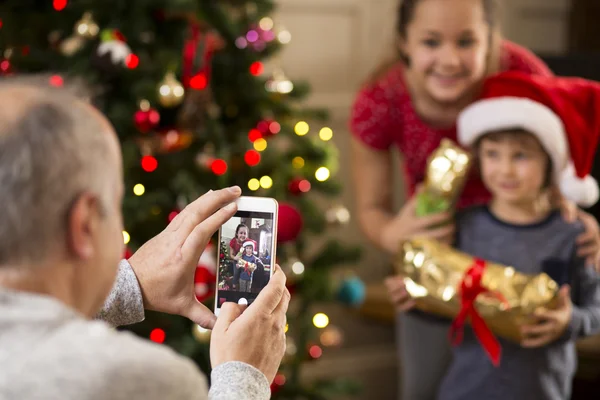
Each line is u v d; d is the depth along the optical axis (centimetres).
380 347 330
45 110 69
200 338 208
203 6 226
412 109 201
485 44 188
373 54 319
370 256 327
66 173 69
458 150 182
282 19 303
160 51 213
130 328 218
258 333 90
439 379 199
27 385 64
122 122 208
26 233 68
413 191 214
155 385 67
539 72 203
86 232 72
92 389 64
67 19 219
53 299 70
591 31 345
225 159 220
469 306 168
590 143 180
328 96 312
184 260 101
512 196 174
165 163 224
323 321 246
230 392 83
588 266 174
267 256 102
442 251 175
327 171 242
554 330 165
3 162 67
